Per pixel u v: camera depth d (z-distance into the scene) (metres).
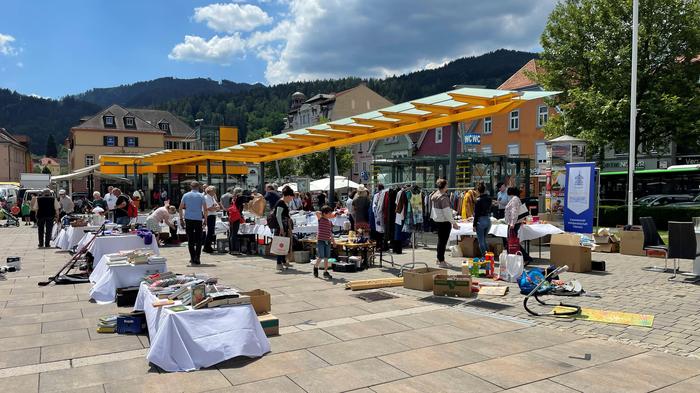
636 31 15.82
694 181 24.80
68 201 18.75
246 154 25.72
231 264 11.80
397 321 6.43
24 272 10.81
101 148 71.31
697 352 5.19
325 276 9.66
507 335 5.81
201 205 11.74
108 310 7.21
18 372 4.71
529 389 4.27
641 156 32.81
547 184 16.02
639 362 4.89
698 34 22.45
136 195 20.06
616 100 23.16
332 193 20.52
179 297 5.52
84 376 4.60
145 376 4.59
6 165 82.12
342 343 5.52
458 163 22.47
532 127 37.47
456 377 4.54
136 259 7.98
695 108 22.59
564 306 7.00
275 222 10.78
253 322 5.20
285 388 4.29
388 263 11.60
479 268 9.80
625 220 21.59
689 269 10.38
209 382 4.43
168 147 80.25
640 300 7.55
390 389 4.27
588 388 4.28
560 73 25.62
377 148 51.25
